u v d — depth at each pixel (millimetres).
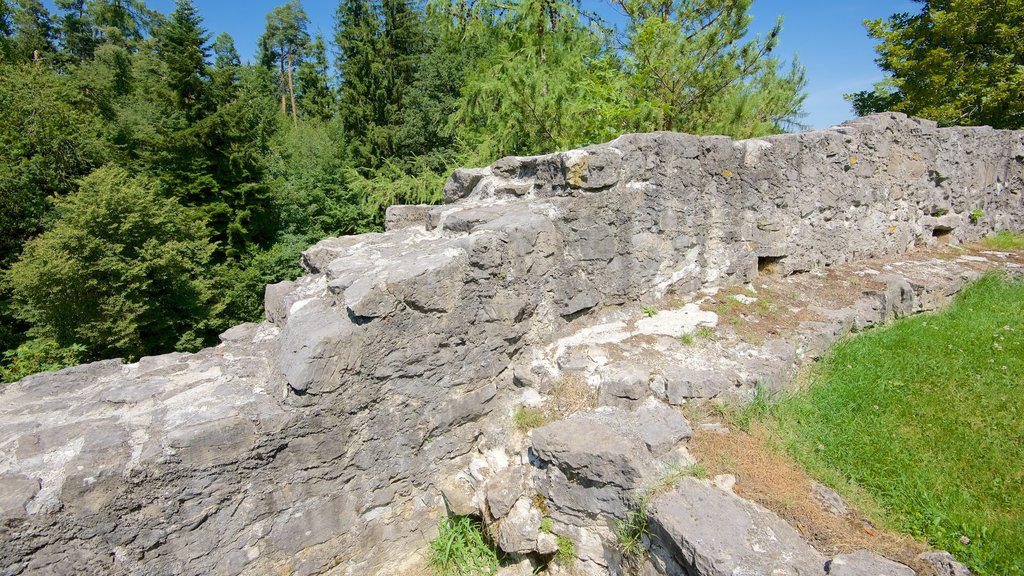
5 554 2061
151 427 2520
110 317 11094
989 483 2811
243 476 2584
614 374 3434
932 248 6973
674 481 2672
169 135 15953
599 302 4219
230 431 2502
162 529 2406
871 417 3453
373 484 3066
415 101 18781
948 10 12742
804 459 3000
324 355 2684
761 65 7945
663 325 4215
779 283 5266
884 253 6449
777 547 2244
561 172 3949
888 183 6297
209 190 16828
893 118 6133
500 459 3352
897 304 5078
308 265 4074
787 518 2479
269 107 23703
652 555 2578
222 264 16188
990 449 3072
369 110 18844
